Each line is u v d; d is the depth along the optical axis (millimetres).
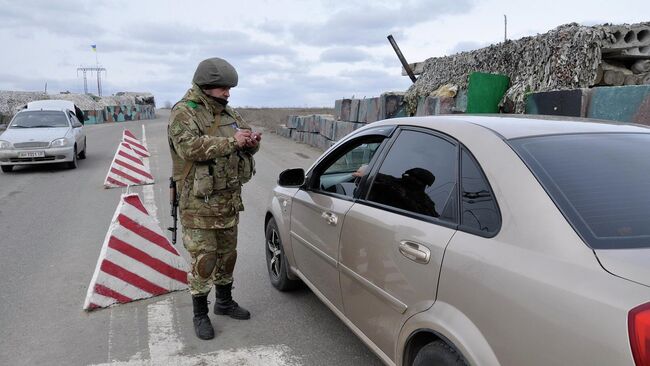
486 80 10031
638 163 2229
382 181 2939
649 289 1552
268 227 4699
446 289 2172
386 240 2643
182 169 3553
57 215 7633
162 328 3816
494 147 2281
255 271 5090
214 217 3541
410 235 2469
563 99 7633
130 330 3785
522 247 1916
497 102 10141
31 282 4754
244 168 3627
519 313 1814
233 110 3705
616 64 9148
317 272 3609
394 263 2555
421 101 12156
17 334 3721
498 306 1902
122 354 3436
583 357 1595
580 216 1882
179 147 3334
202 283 3650
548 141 2320
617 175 2123
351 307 3094
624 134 2521
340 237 3154
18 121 13641
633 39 8695
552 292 1728
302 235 3832
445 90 11188
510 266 1901
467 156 2375
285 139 22141
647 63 8883
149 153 16078
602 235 1815
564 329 1659
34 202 8680
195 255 3598
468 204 2248
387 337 2662
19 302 4289
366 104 14438
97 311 4113
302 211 3846
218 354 3438
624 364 1489
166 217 7359
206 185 3402
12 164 12242
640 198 2008
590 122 2709
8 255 5605
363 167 3248
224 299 4016
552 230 1863
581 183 2039
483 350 1942
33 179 11336
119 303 4227
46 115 13898
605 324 1557
